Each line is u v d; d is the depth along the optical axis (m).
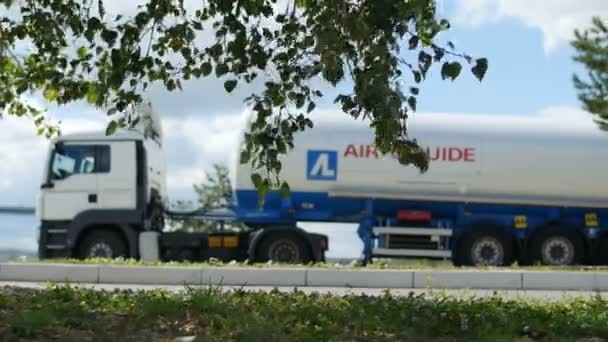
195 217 38.66
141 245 36.78
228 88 14.51
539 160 37.69
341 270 29.56
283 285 29.47
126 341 11.74
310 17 13.65
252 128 14.82
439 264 35.97
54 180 37.16
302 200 37.31
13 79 18.52
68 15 15.69
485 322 13.79
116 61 14.60
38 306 13.99
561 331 13.52
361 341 12.26
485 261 37.78
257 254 36.59
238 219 37.34
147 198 37.06
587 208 38.09
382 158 37.16
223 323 12.91
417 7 11.62
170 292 18.31
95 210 36.84
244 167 36.62
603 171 37.72
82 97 16.30
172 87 15.20
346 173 37.16
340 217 37.69
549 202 37.78
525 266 34.69
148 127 37.12
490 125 38.09
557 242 38.03
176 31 14.73
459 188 37.53
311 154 37.16
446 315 14.39
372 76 12.27
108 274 30.09
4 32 16.95
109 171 36.91
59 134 21.06
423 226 37.84
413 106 12.80
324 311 14.47
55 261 32.41
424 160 13.70
